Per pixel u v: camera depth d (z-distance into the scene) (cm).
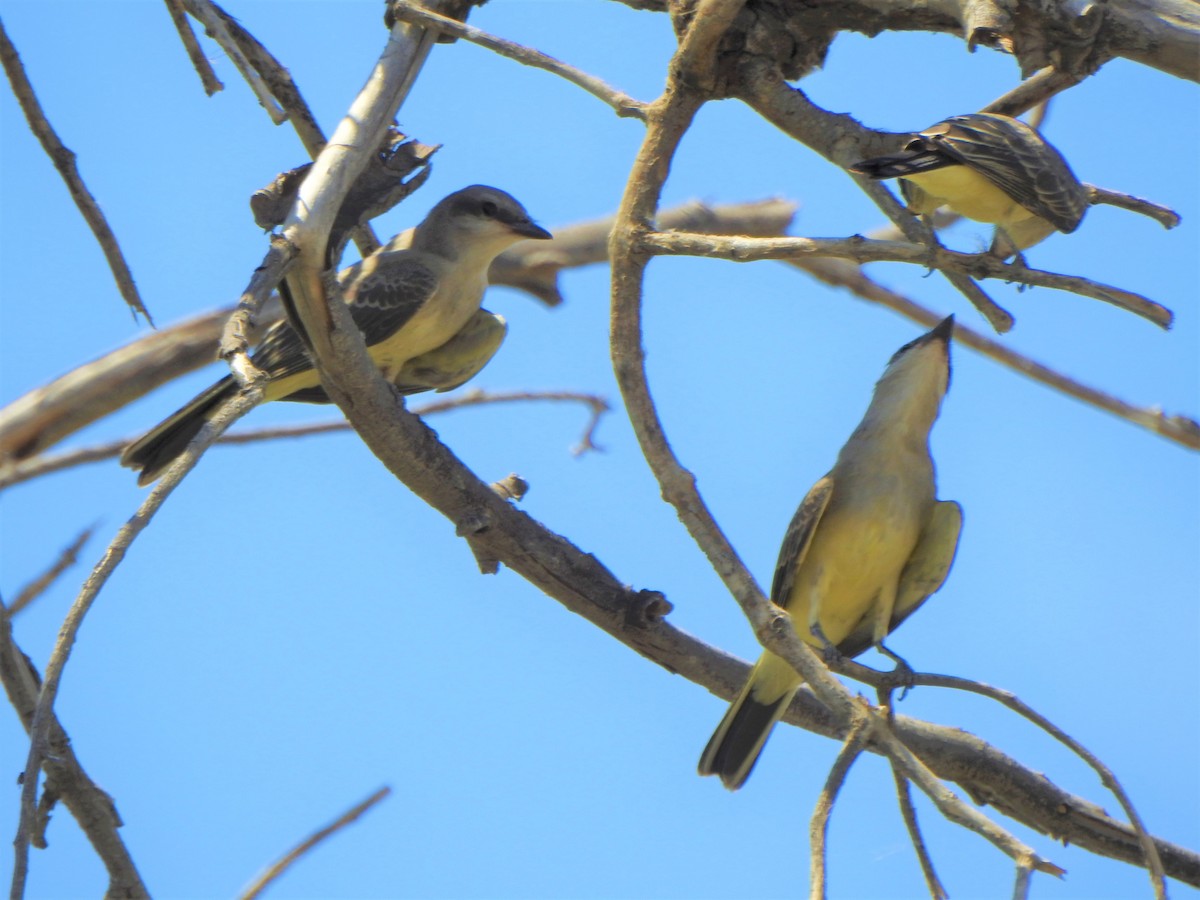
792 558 1248
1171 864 1256
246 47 1124
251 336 856
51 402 1234
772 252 862
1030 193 966
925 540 1264
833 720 1270
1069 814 1259
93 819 937
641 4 1084
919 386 1255
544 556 1170
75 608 689
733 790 1207
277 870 923
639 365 934
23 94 923
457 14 1104
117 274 973
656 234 924
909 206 1145
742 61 995
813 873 728
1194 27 942
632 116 985
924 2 996
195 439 738
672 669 1231
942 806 720
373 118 979
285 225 915
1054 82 1023
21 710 934
